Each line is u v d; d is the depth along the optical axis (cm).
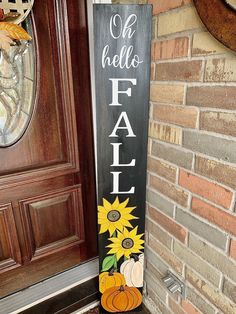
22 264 138
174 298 113
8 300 133
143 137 103
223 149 77
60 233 147
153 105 103
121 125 101
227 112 73
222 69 72
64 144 132
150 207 118
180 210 99
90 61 126
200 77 79
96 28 88
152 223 119
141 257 121
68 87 124
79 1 117
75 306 131
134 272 122
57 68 120
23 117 118
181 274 106
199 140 84
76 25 119
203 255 92
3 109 113
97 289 141
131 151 104
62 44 117
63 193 140
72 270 153
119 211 112
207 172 84
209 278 92
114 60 92
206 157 83
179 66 87
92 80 129
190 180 92
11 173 121
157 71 97
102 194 109
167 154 101
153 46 96
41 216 137
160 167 106
